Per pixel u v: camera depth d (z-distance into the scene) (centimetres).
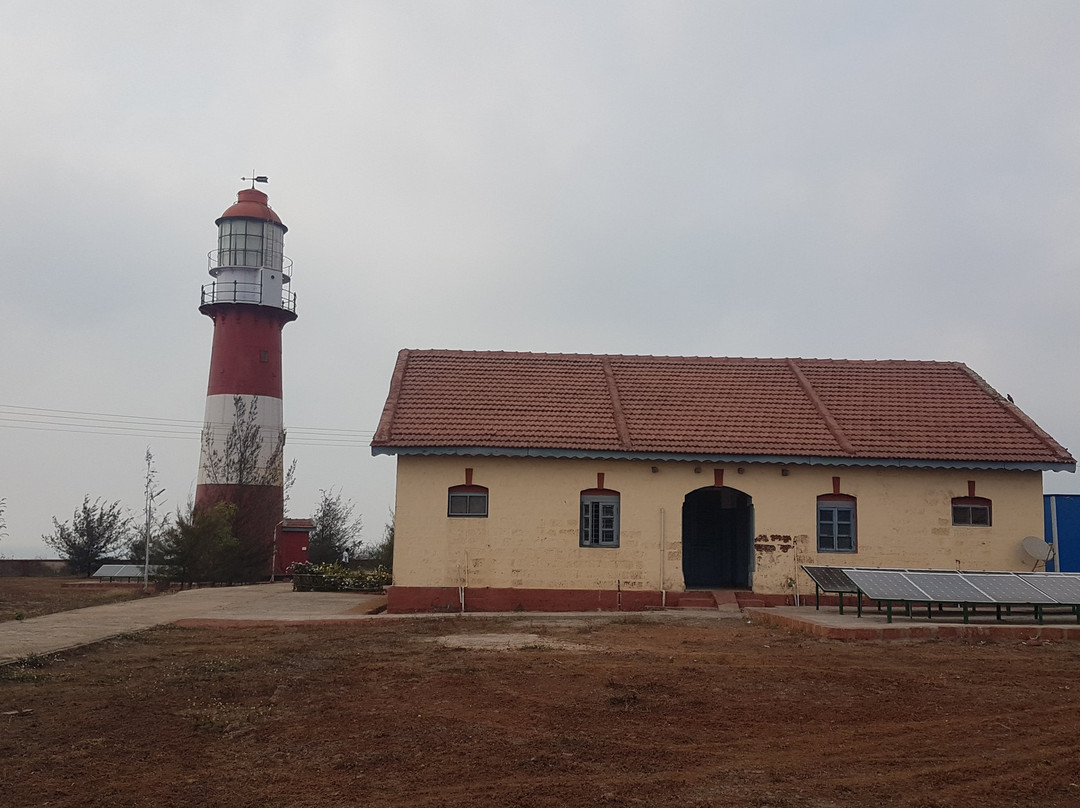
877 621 1756
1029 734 932
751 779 785
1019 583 1798
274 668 1285
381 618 1977
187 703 1058
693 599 2250
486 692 1109
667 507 2286
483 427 2300
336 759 839
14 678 1198
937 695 1109
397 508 2242
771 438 2341
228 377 4122
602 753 857
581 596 2239
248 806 718
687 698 1080
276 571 4109
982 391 2611
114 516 4684
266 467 4128
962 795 746
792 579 2284
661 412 2441
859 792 753
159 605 2342
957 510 2330
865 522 2309
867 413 2484
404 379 2505
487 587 2228
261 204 4328
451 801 728
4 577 4609
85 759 836
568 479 2278
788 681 1183
